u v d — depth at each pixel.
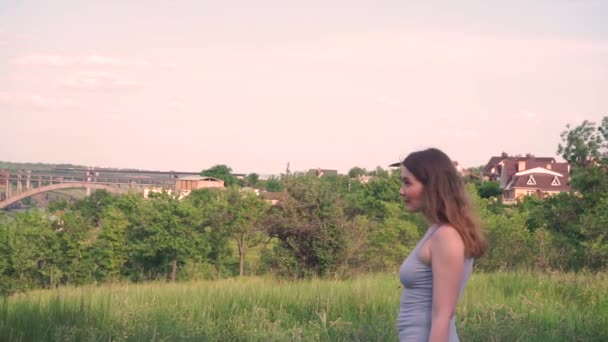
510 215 30.95
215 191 50.62
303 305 11.72
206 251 47.75
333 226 26.88
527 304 10.91
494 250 24.16
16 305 9.84
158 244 46.31
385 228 35.31
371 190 50.47
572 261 21.84
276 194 28.41
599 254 21.00
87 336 8.30
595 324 9.25
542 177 92.19
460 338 8.35
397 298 11.90
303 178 27.98
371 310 11.13
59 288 13.69
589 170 24.09
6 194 103.88
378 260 32.34
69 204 62.03
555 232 24.42
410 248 34.84
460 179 3.60
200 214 47.69
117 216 46.16
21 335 8.04
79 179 118.12
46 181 112.81
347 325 9.27
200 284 15.77
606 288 12.30
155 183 107.50
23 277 41.78
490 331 8.45
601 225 21.73
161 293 12.62
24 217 43.19
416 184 3.61
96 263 44.91
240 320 9.50
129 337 8.27
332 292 12.28
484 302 11.23
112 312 9.58
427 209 3.55
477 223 3.54
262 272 29.19
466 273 3.53
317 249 26.55
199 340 8.54
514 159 103.88
